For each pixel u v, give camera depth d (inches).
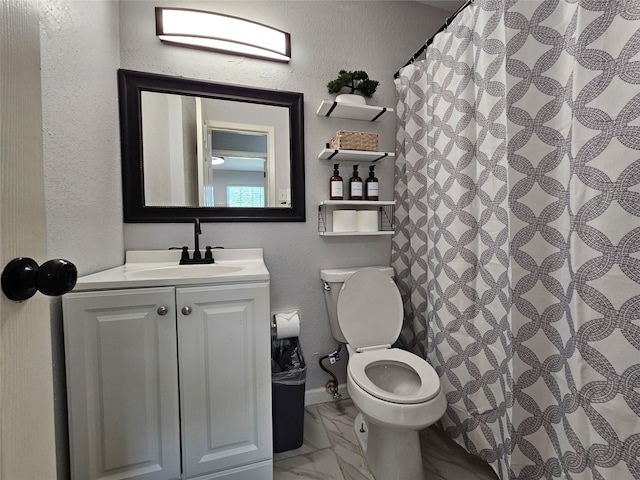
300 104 61.1
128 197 51.7
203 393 39.1
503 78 39.8
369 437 46.3
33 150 14.8
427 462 47.4
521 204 36.7
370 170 64.3
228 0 56.7
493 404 43.4
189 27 53.2
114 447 36.1
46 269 13.6
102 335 35.4
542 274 35.8
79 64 38.1
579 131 30.0
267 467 42.1
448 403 49.6
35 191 14.9
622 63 27.1
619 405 27.8
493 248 42.8
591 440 29.7
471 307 46.6
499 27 40.2
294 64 61.2
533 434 36.7
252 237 59.7
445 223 49.9
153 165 53.4
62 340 34.9
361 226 62.3
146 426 37.2
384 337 56.9
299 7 61.3
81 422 34.8
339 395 63.2
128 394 36.4
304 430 55.5
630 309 27.2
